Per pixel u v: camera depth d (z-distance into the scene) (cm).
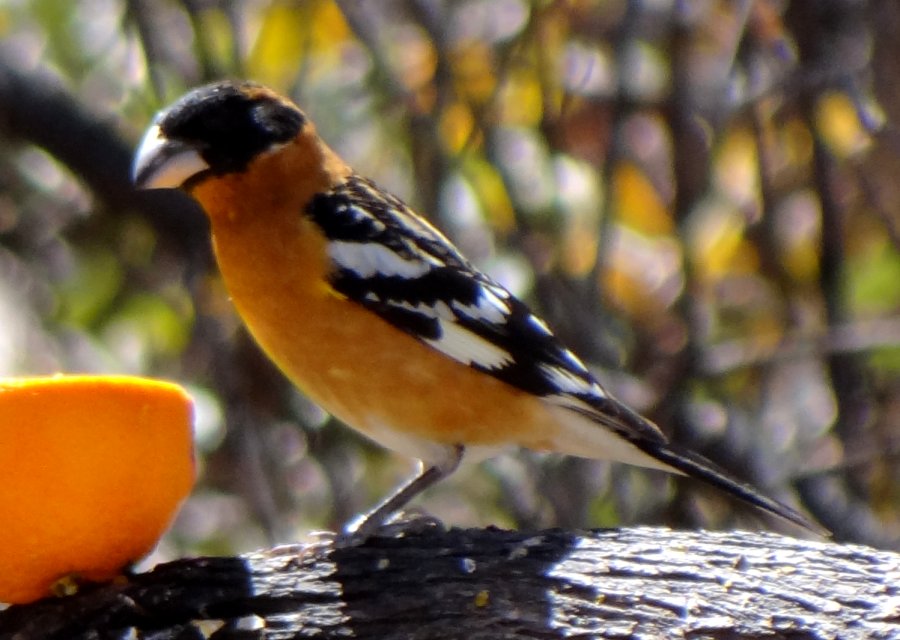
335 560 638
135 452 593
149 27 1061
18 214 1182
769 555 640
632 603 614
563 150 1111
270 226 711
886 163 1171
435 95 1082
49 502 589
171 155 712
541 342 741
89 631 616
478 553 640
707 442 1127
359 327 711
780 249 1162
